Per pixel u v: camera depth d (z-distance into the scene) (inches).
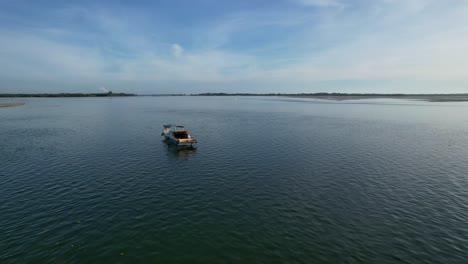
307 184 1026.1
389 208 827.4
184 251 625.0
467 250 625.6
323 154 1481.3
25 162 1298.0
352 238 671.1
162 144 1759.4
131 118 3442.4
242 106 6707.7
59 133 2160.4
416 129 2431.1
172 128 2009.1
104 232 696.4
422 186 1003.9
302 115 3934.5
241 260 593.9
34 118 3339.1
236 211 811.4
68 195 914.7
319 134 2143.2
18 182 1029.2
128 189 973.2
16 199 877.8
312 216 780.6
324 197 908.6
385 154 1482.5
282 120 3230.8
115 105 6993.1
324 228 716.7
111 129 2413.9
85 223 738.2
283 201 877.8
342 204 855.1
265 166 1256.8
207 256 608.1
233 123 2920.8
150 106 6688.0
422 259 595.8
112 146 1688.0
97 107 5944.9
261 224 738.2
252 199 892.6
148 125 2716.5
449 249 629.3
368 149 1605.6
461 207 832.9
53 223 735.1
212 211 810.8
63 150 1562.5
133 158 1398.9
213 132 2252.7
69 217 768.3
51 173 1139.3
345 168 1224.2
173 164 1293.1
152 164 1290.6
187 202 869.2
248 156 1439.5
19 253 609.9
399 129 2429.9
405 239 667.4
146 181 1056.2
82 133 2172.7
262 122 3011.8
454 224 735.7
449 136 2062.0
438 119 3267.7
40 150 1555.1
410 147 1663.4
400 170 1194.6
